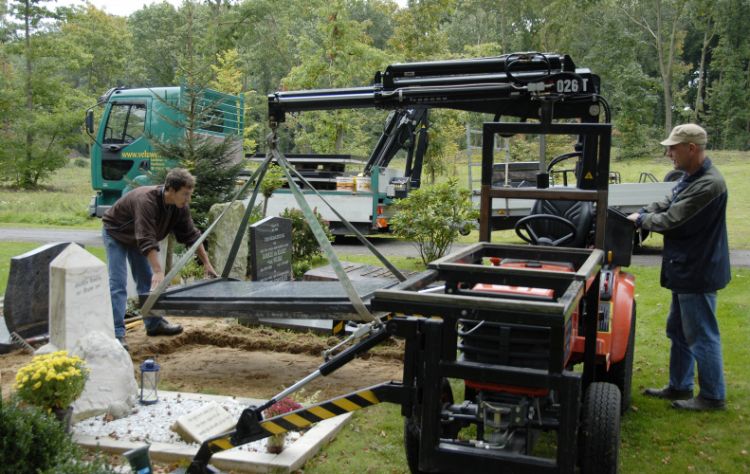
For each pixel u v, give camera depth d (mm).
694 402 5637
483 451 3414
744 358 7043
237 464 4305
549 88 4938
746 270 11961
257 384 6020
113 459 4422
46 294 7328
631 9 57875
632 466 4629
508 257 4812
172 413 5078
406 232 12086
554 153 24188
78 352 4941
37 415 3594
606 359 4664
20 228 20109
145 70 51250
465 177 27656
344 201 15875
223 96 15453
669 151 5480
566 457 3240
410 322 3576
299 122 25375
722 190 5238
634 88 49812
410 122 15914
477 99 5590
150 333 7488
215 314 5359
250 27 34656
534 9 50812
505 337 3609
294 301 5238
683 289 5461
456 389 5980
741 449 4895
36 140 38750
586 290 3857
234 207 10242
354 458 4535
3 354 6871
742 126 58250
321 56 22125
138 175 15258
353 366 6641
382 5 25641
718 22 56719
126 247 6914
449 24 56125
